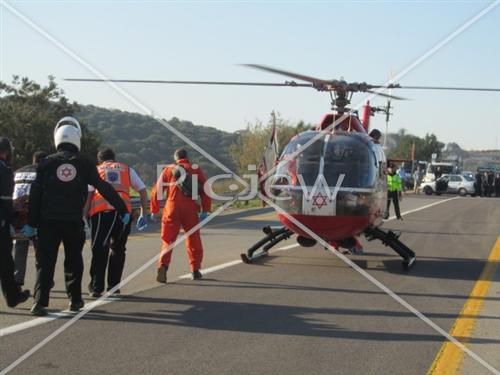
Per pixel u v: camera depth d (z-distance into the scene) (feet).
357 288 29.48
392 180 69.05
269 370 17.46
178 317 23.15
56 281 29.78
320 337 20.89
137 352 18.80
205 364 17.84
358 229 32.55
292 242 46.24
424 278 32.71
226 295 27.14
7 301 23.63
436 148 305.12
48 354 18.44
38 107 88.69
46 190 22.86
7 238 23.41
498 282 32.07
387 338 20.98
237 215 71.36
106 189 23.70
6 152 23.99
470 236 53.93
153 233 50.88
